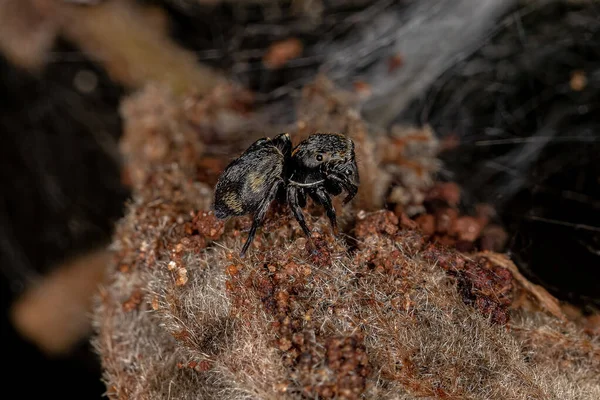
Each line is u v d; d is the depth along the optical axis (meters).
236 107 0.05
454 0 0.05
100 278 0.05
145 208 0.05
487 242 0.05
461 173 0.05
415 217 0.05
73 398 0.05
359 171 0.05
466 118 0.05
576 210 0.05
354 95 0.05
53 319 0.05
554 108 0.05
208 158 0.05
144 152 0.05
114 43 0.05
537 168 0.05
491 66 0.05
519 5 0.05
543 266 0.05
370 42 0.05
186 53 0.05
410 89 0.05
